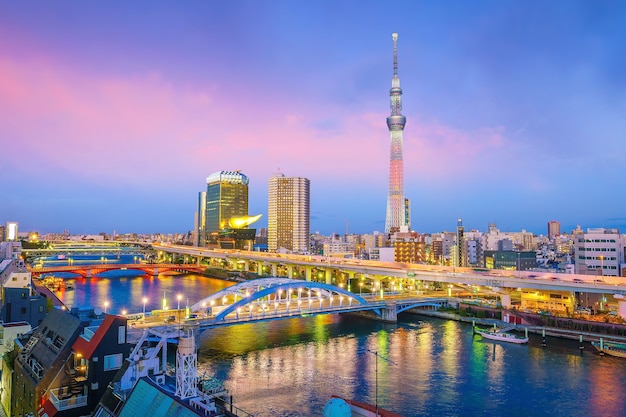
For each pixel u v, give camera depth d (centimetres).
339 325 15975
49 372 6375
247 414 7400
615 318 14288
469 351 12344
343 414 5038
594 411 8269
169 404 4794
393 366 10894
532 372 10438
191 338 5666
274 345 12900
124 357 6506
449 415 8094
